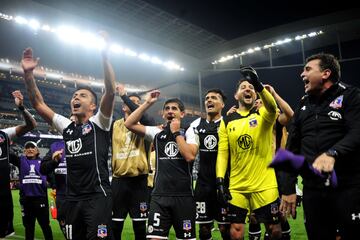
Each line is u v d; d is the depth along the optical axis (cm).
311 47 2578
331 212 238
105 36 329
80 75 2745
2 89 2578
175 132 358
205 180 432
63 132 355
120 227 436
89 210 321
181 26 2502
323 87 251
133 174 436
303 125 259
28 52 357
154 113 3047
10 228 448
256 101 436
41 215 529
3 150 428
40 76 2544
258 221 360
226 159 386
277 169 136
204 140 438
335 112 241
